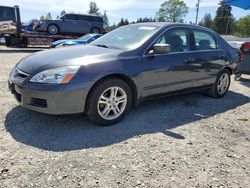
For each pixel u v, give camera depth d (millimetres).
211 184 2787
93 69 3719
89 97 3799
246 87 7398
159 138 3740
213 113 4980
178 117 4629
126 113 4262
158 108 4996
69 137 3611
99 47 4520
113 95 4012
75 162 3014
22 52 15359
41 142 3441
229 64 5906
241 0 9344
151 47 4379
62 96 3549
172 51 4711
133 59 4141
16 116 4184
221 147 3611
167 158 3217
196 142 3703
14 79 3854
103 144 3471
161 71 4496
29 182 2635
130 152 3301
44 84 3535
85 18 20266
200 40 5344
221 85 5961
